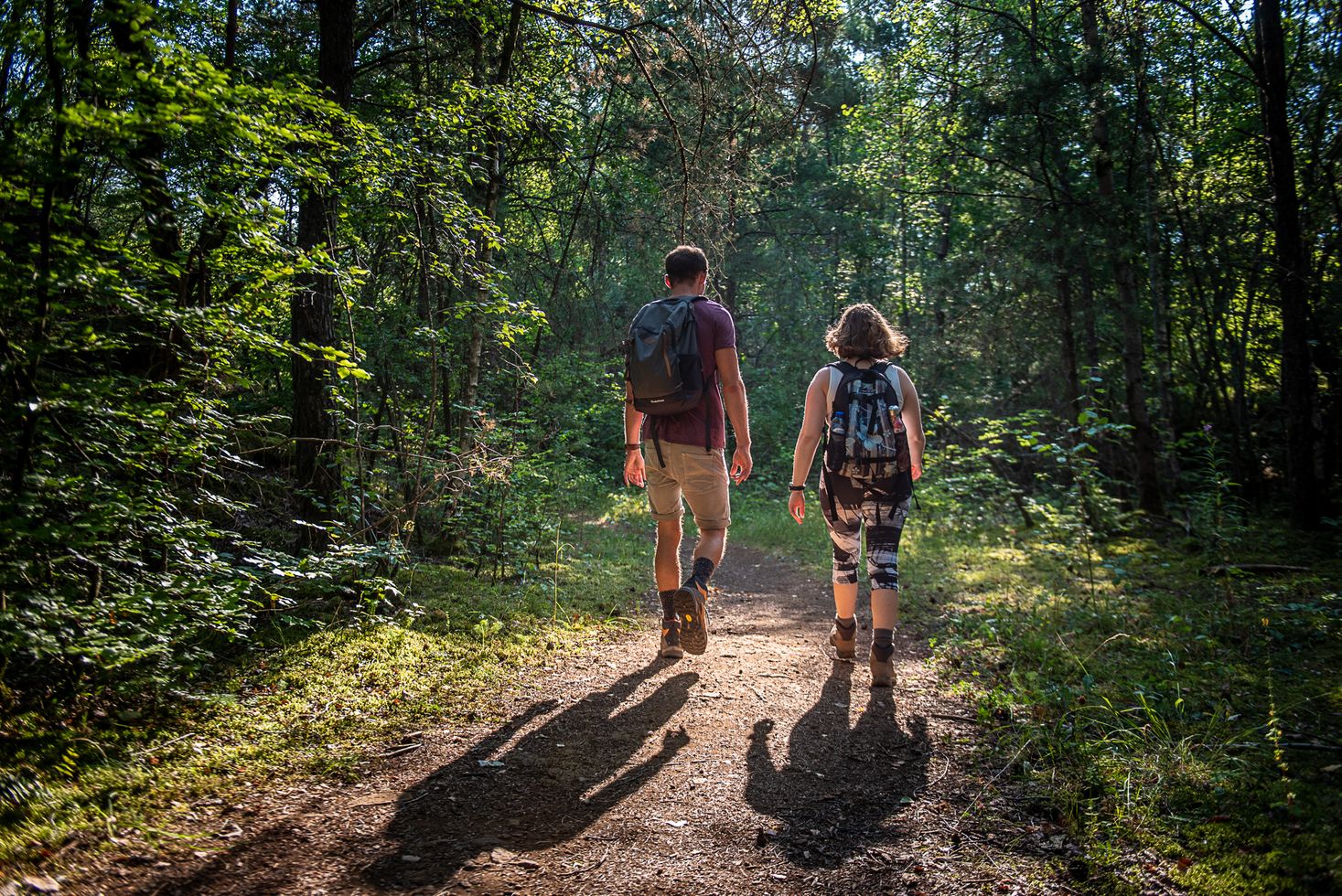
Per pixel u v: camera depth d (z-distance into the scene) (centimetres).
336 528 468
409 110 651
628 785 265
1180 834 227
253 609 416
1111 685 356
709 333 370
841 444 372
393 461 620
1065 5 1080
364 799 248
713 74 750
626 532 918
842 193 1845
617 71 808
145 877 197
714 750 295
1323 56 905
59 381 295
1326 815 231
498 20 798
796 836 233
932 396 1196
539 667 388
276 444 425
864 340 382
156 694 295
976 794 259
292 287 399
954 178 1348
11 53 285
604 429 1480
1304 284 769
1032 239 962
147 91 275
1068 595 554
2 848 196
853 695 358
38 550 270
